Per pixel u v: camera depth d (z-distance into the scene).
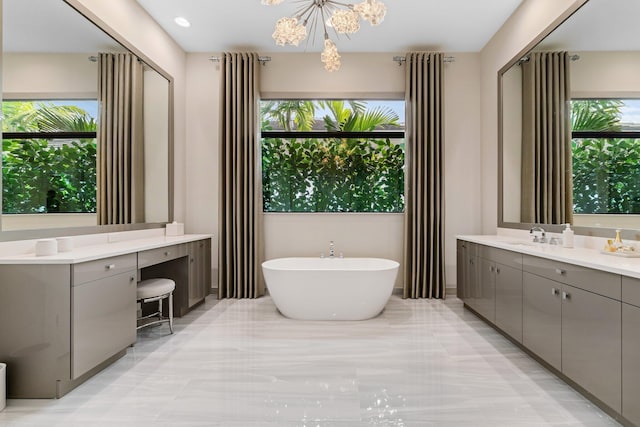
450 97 4.55
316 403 1.92
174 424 1.73
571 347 2.01
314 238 4.61
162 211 3.98
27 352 1.97
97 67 2.86
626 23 2.19
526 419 1.78
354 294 3.40
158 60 3.89
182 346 2.77
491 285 3.08
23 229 2.20
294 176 4.75
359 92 4.59
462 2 3.47
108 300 2.30
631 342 1.57
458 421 1.76
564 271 2.06
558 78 2.84
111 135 3.04
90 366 2.12
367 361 2.48
